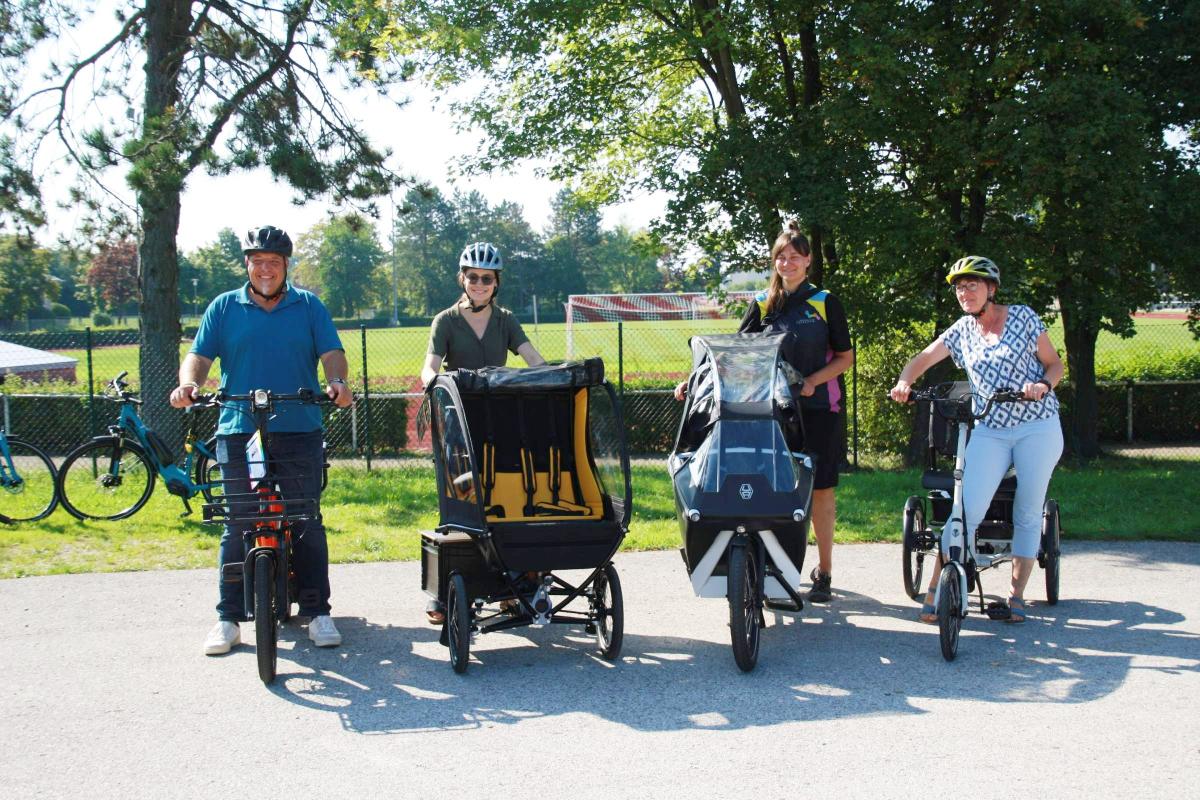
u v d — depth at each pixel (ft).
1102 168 41.91
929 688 17.69
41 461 33.83
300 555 20.16
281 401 18.86
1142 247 47.32
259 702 17.25
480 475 20.58
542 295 342.85
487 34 50.80
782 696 17.35
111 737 15.76
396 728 16.06
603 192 63.72
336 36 47.21
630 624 21.94
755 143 46.62
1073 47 43.39
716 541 18.92
